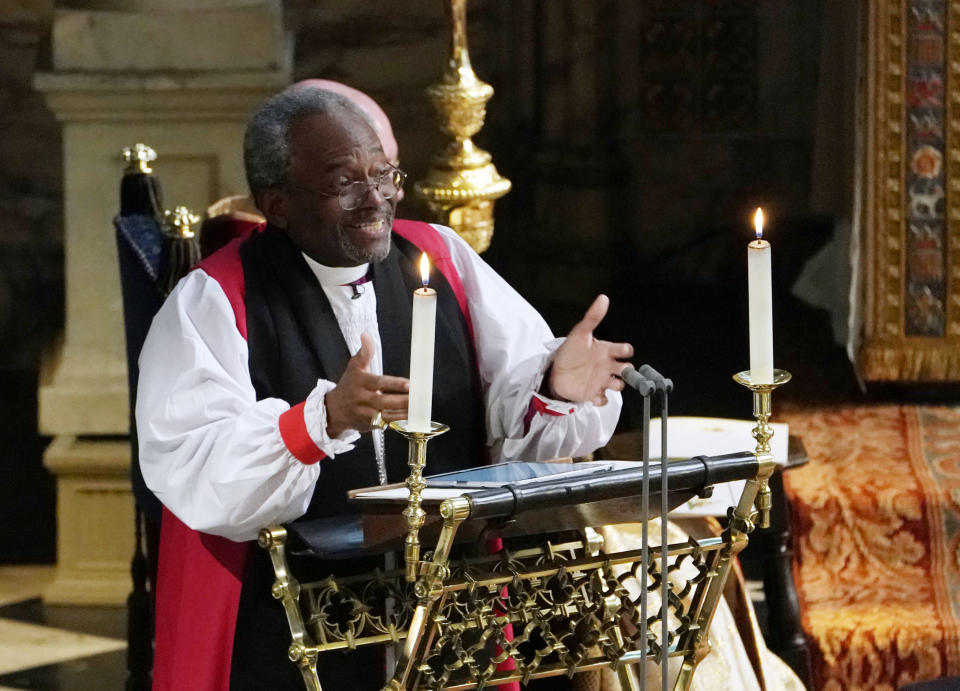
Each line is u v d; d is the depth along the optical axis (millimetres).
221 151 19531
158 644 11391
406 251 12141
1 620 19031
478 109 17156
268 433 9930
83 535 19516
